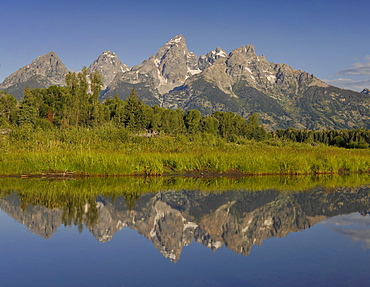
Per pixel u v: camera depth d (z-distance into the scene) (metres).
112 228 14.50
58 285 9.23
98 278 9.66
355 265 10.72
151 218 16.33
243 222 15.85
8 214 16.30
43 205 18.27
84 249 11.97
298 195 22.39
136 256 11.43
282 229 14.76
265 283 9.42
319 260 11.11
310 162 35.72
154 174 30.70
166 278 9.70
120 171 30.06
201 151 40.00
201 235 13.88
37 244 12.38
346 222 15.91
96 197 20.62
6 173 28.69
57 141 39.44
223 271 10.24
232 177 31.02
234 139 80.88
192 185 25.97
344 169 37.69
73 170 29.44
